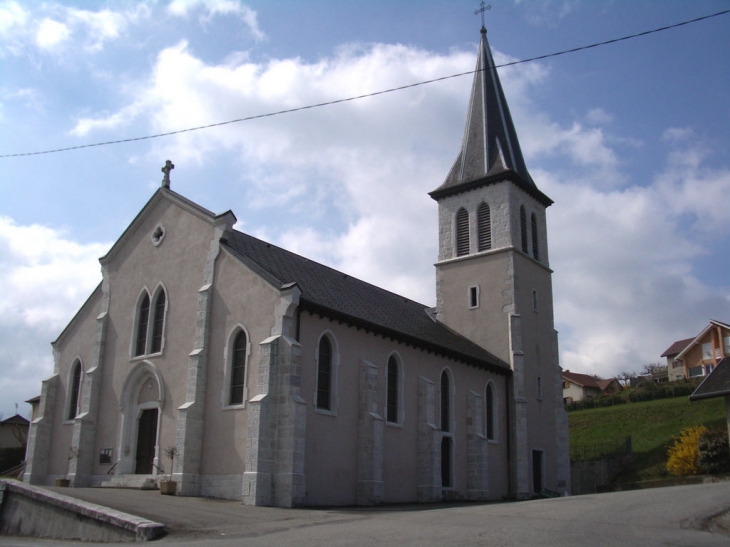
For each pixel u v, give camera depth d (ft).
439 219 147.13
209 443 83.05
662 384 212.02
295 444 75.31
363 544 42.27
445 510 65.21
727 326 240.73
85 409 98.22
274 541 45.14
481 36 159.53
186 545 44.68
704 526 46.65
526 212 143.43
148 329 96.48
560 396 138.62
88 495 72.18
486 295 135.23
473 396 114.93
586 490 144.25
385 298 126.00
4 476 147.23
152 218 102.73
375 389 91.66
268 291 83.41
